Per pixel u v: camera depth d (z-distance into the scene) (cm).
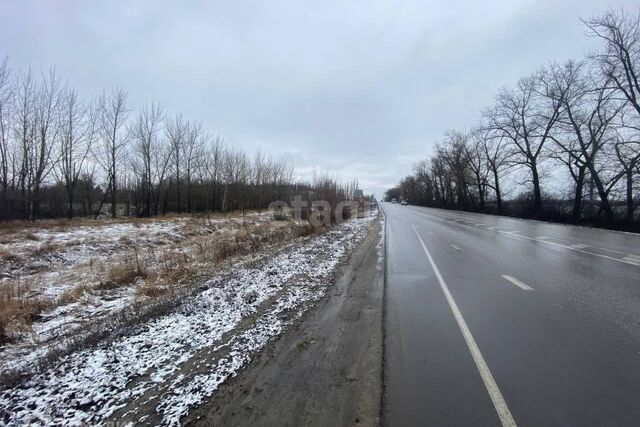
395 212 5353
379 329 564
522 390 380
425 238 1842
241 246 1505
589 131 2930
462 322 588
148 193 3969
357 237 1905
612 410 344
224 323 594
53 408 363
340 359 460
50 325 686
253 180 5294
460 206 6488
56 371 441
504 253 1302
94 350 500
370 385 395
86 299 851
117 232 1914
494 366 434
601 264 1058
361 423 330
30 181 2955
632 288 782
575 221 2916
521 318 601
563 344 494
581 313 621
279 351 485
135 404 366
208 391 386
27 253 1320
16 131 2909
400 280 905
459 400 363
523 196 4731
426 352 476
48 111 3056
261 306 689
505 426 322
